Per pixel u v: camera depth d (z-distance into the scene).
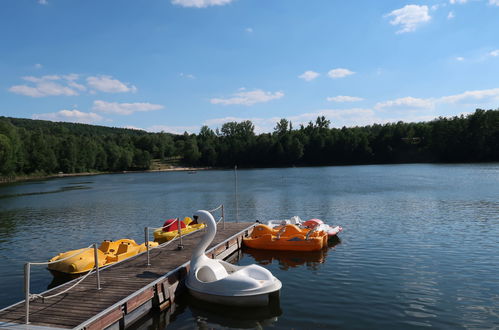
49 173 103.12
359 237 17.45
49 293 9.12
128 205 34.53
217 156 137.50
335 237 17.73
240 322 8.73
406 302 9.48
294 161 127.69
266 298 9.30
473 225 19.22
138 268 11.20
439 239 16.38
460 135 103.56
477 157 101.19
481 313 8.71
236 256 15.26
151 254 13.05
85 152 115.38
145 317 9.20
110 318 7.89
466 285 10.60
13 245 18.77
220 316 9.12
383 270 12.29
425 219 21.42
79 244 18.78
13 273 13.82
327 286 10.93
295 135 137.75
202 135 163.38
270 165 130.88
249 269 10.12
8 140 86.81
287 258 14.55
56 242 19.33
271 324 8.52
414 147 114.69
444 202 28.09
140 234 21.03
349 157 122.25
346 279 11.53
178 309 9.68
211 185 56.25
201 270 10.62
